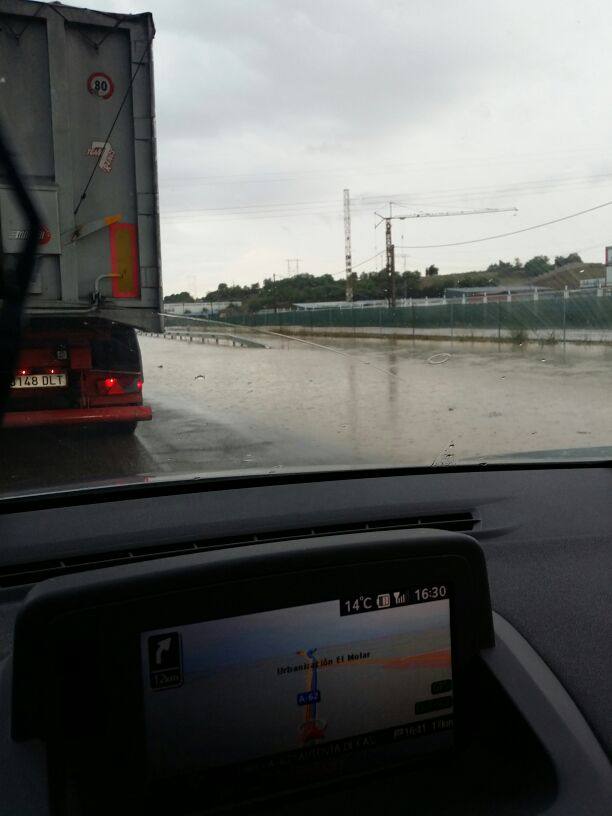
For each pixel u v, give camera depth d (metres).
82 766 1.13
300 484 2.71
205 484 2.59
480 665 1.37
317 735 1.23
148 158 5.47
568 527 2.40
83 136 5.26
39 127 5.10
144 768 1.14
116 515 2.32
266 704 1.20
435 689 1.31
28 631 1.13
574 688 1.50
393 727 1.28
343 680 1.24
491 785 1.30
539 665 1.55
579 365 10.16
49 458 4.06
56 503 2.37
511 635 1.62
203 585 1.16
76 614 1.11
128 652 1.13
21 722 1.17
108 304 5.41
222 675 1.17
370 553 1.25
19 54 5.01
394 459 3.94
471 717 1.35
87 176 5.30
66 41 5.13
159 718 1.15
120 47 5.32
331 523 2.30
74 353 5.22
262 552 1.21
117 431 4.85
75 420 4.91
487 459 3.06
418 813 1.24
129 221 5.47
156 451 4.20
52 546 2.06
